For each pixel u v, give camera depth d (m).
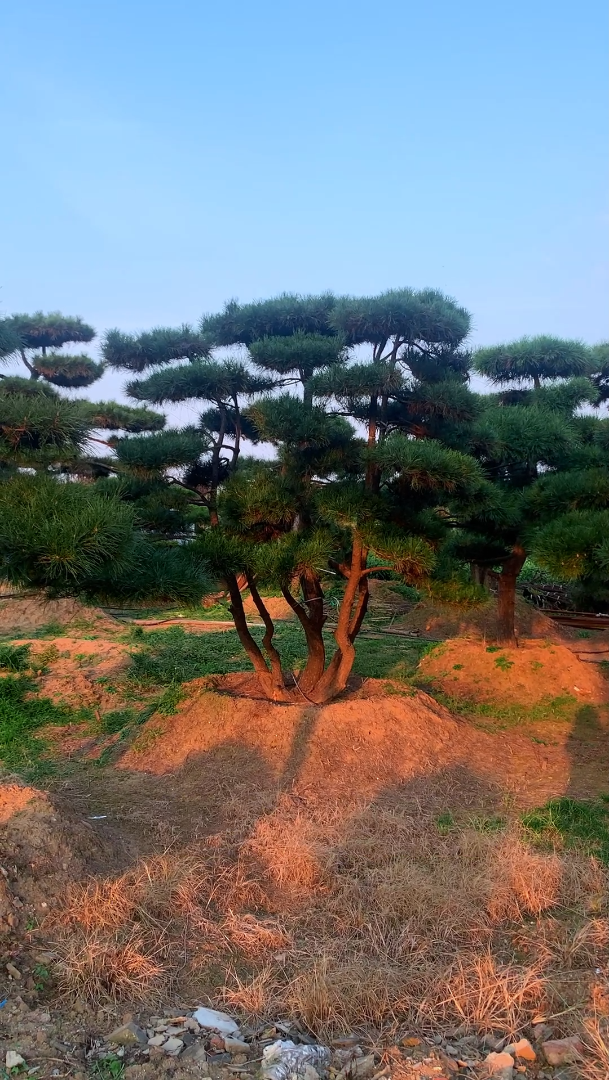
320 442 7.31
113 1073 3.40
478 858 5.53
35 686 10.69
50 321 20.75
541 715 10.08
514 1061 3.53
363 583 9.14
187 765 7.62
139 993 4.01
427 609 17.34
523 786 7.43
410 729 8.18
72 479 7.36
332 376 6.91
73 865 4.93
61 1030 3.69
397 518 7.98
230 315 8.54
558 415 11.35
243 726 8.02
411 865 5.39
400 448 6.92
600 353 17.69
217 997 4.07
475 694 10.99
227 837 5.99
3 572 4.81
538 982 4.04
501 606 12.61
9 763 7.89
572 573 6.70
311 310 8.24
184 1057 3.51
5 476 6.25
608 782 7.58
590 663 13.32
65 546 4.66
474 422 8.60
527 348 15.74
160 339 8.41
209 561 7.48
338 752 7.70
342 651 8.77
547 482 9.84
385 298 7.18
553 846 5.82
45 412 5.98
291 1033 3.77
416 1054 3.57
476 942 4.55
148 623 16.92
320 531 7.98
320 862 5.39
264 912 4.98
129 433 18.08
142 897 4.80
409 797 7.00
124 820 6.41
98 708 9.89
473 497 7.71
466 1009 3.92
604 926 4.61
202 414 9.42
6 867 4.66
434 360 7.79
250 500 7.71
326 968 4.14
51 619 16.50
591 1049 3.55
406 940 4.51
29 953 4.25
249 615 18.30
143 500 8.93
